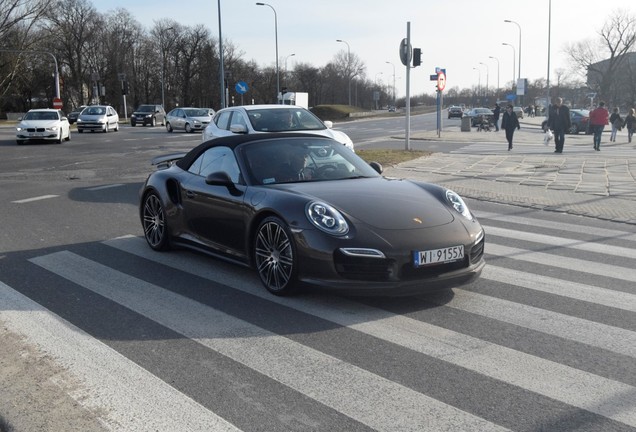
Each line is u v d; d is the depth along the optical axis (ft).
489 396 11.69
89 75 307.78
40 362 13.47
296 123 40.88
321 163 20.86
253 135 21.75
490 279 19.84
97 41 309.83
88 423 10.80
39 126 89.66
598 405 11.28
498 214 32.60
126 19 323.78
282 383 12.34
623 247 24.71
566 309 16.85
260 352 13.94
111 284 19.53
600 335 14.89
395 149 71.61
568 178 46.09
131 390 12.08
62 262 22.43
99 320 16.19
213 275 20.44
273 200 17.93
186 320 16.12
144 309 17.04
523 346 14.20
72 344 14.52
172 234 23.07
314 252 16.42
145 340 14.74
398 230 16.49
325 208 16.97
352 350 14.01
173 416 11.03
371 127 152.76
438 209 17.88
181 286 19.22
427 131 128.57
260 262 18.52
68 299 18.04
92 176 50.42
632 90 274.16
